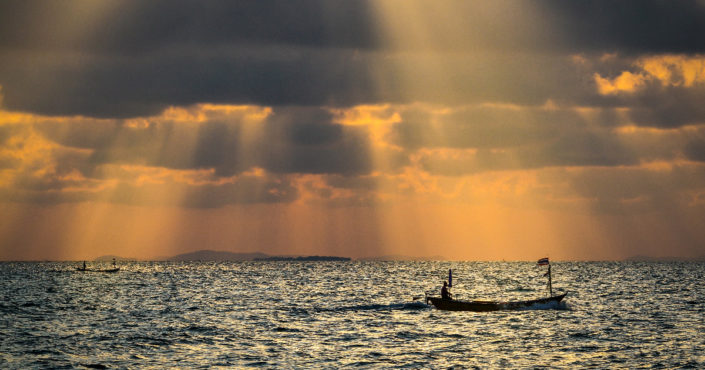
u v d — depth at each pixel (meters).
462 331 163.50
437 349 140.38
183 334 162.88
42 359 131.38
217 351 139.75
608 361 127.75
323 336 158.62
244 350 140.88
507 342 147.75
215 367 124.19
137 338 156.62
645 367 122.81
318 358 131.88
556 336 155.50
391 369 122.00
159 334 163.00
